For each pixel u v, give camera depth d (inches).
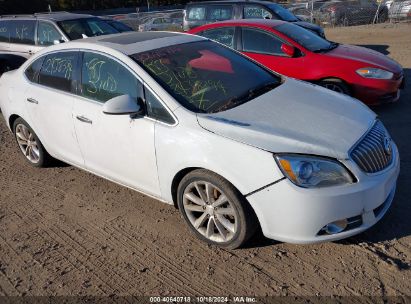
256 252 131.4
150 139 136.5
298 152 115.3
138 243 140.9
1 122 286.5
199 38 175.9
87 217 158.4
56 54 176.4
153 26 745.0
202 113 132.0
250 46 273.4
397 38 525.7
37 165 203.0
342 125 129.3
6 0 1562.5
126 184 156.8
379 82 238.5
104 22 369.4
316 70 249.0
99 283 124.3
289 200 113.6
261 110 134.9
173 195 141.4
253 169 116.6
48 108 174.4
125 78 146.7
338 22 719.7
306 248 131.3
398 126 223.8
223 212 128.3
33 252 140.2
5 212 166.4
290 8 756.0
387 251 126.9
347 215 116.1
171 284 121.6
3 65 351.6
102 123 151.0
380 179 120.9
